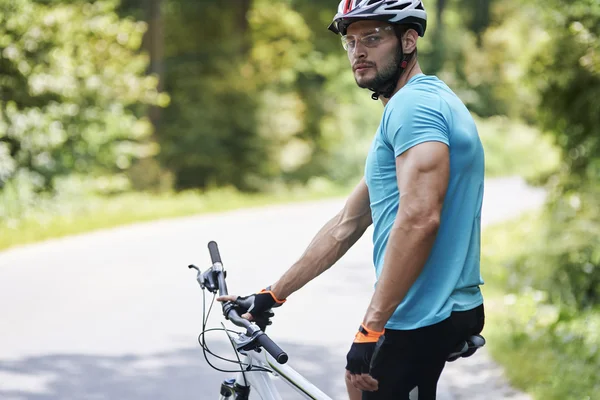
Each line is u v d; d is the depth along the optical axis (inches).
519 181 1722.4
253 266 568.1
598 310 426.0
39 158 852.0
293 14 1657.2
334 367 327.0
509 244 629.6
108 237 719.1
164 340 363.3
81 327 383.2
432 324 133.6
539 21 468.1
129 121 960.3
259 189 1459.2
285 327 393.7
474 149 133.0
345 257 633.0
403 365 135.7
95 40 944.9
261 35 1632.6
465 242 134.4
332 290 494.3
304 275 153.3
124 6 1425.9
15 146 843.4
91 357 334.3
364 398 139.1
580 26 438.9
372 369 136.8
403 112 130.2
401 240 125.9
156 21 1430.9
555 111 484.7
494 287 486.0
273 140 1471.5
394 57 136.8
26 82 842.8
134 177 1226.0
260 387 147.0
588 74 454.3
